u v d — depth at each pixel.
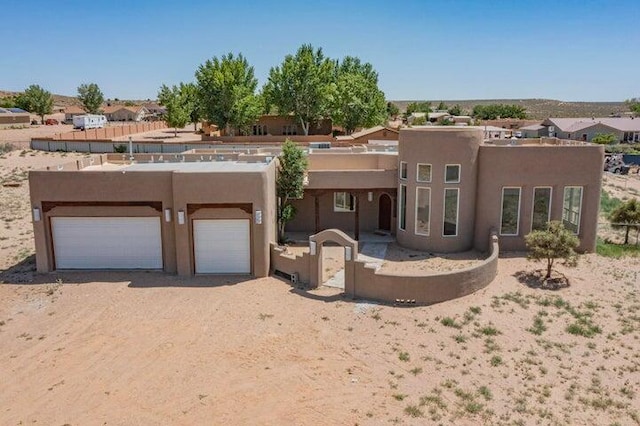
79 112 123.44
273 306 18.80
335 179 26.84
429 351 15.41
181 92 80.88
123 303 19.14
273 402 12.95
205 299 19.45
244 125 66.81
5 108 118.06
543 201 24.84
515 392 13.34
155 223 22.17
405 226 26.00
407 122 109.94
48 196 21.83
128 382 13.88
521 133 99.50
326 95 65.19
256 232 21.56
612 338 16.11
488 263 20.25
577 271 22.19
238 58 66.50
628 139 92.81
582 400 12.98
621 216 27.17
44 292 20.25
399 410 12.59
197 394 13.31
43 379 14.05
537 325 16.95
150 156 29.84
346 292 19.75
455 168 24.38
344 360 14.98
